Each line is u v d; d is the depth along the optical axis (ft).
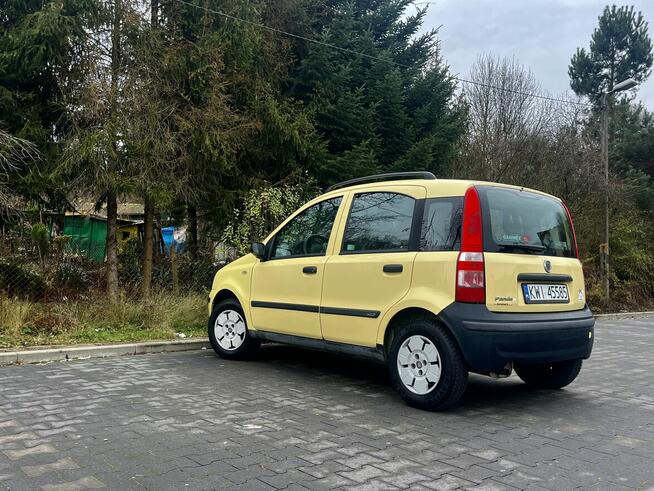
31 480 11.28
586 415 17.01
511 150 57.98
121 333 27.84
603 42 103.91
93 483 11.19
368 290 18.30
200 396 18.07
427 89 49.70
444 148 49.65
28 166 32.60
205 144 32.78
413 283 17.08
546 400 18.81
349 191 20.42
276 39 42.37
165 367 22.56
